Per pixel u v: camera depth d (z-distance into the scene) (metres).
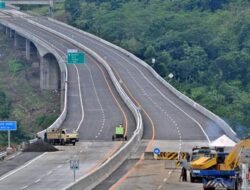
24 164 148.88
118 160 145.75
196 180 117.44
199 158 117.75
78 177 127.69
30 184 120.31
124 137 193.00
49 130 190.62
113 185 114.56
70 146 181.88
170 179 122.12
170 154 153.88
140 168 139.12
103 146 180.00
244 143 108.12
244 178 101.19
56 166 144.12
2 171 138.88
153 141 187.75
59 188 114.25
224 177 109.00
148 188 110.19
